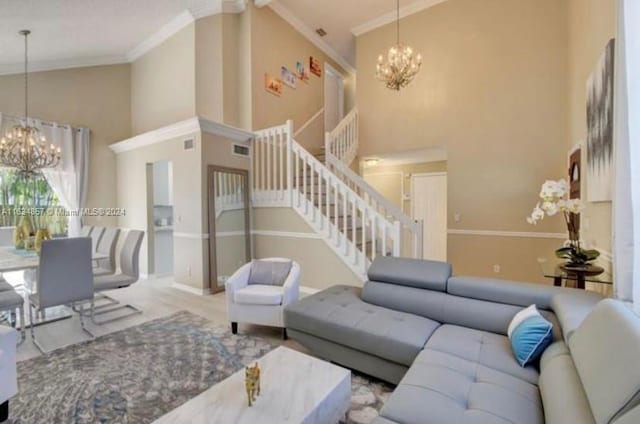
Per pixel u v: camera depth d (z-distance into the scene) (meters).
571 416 1.05
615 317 1.20
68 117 5.53
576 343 1.39
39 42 4.64
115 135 6.05
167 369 2.39
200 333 3.06
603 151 2.50
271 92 5.71
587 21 3.21
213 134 4.68
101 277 3.58
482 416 1.26
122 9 4.46
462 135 5.13
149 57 5.93
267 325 2.99
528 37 4.60
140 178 5.57
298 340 2.57
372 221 3.79
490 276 4.91
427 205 6.77
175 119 5.51
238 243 4.98
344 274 4.06
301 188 4.97
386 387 2.16
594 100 2.75
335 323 2.31
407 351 1.97
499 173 4.84
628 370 0.95
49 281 2.86
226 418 1.33
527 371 1.62
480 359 1.74
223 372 2.36
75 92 5.62
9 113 4.95
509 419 1.25
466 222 5.10
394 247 3.62
